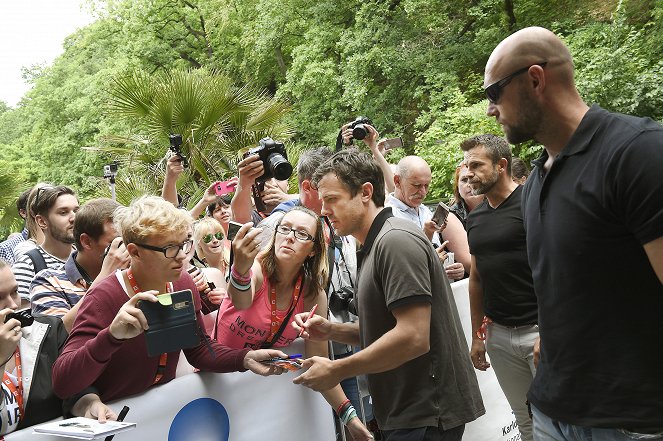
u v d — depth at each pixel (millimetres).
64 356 2279
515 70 2027
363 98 17094
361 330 2586
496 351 3516
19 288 3611
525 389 3514
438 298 2500
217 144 10312
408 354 2332
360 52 17250
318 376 2393
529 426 3541
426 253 2457
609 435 1958
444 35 17141
